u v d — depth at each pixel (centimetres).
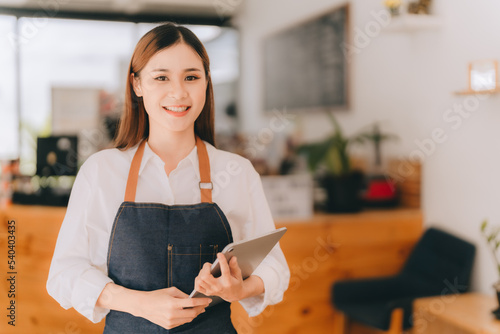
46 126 561
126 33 604
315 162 301
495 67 232
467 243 257
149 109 113
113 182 115
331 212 296
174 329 112
